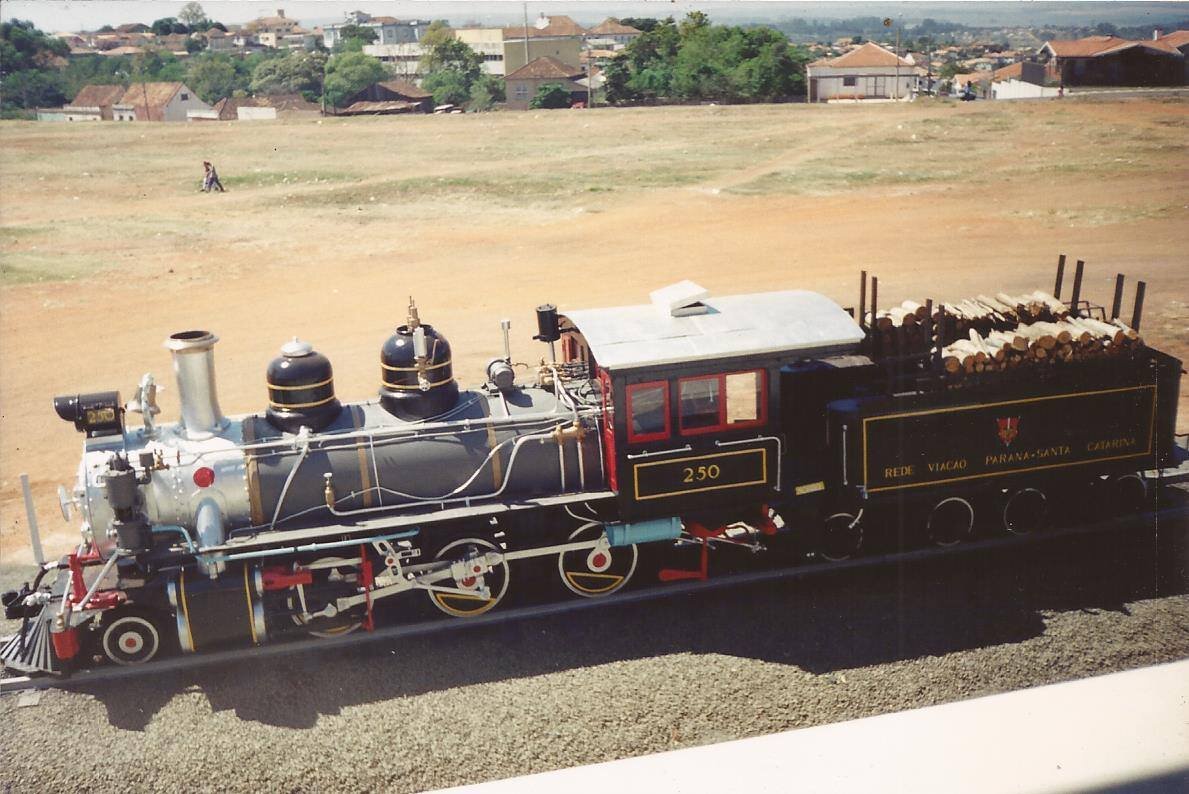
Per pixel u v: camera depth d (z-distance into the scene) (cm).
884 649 868
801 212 2556
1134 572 976
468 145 3462
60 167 3164
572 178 2947
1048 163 2823
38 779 743
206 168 2942
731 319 941
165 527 858
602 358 876
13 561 1127
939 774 659
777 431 938
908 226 2405
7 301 2056
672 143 3353
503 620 930
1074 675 828
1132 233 2261
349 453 893
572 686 830
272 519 884
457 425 910
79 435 1508
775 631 897
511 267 2238
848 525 1004
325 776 742
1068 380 999
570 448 925
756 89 4203
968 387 976
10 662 859
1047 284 1944
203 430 901
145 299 2077
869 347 1034
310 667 868
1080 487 1062
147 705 823
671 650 876
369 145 3503
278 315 1980
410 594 981
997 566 995
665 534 940
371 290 2116
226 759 759
